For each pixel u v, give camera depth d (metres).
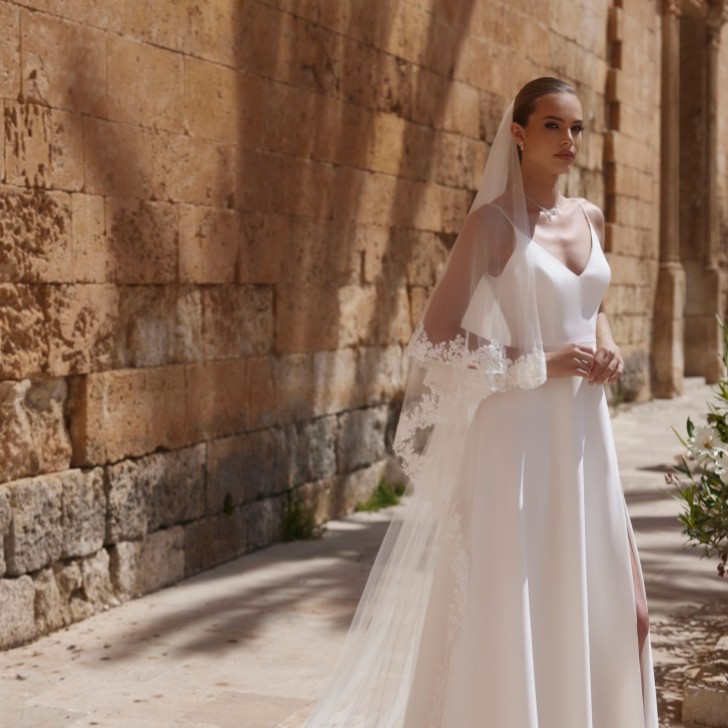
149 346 6.21
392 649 3.47
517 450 3.20
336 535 7.64
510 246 3.24
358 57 8.31
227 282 6.91
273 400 7.40
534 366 3.17
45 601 5.43
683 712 4.23
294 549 7.23
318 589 6.26
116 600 5.93
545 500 3.24
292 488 7.62
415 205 9.21
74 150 5.63
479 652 3.15
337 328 8.16
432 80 9.41
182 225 6.47
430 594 3.29
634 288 14.94
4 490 5.20
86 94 5.70
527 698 3.10
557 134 3.28
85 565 5.71
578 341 3.32
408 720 3.29
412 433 3.35
